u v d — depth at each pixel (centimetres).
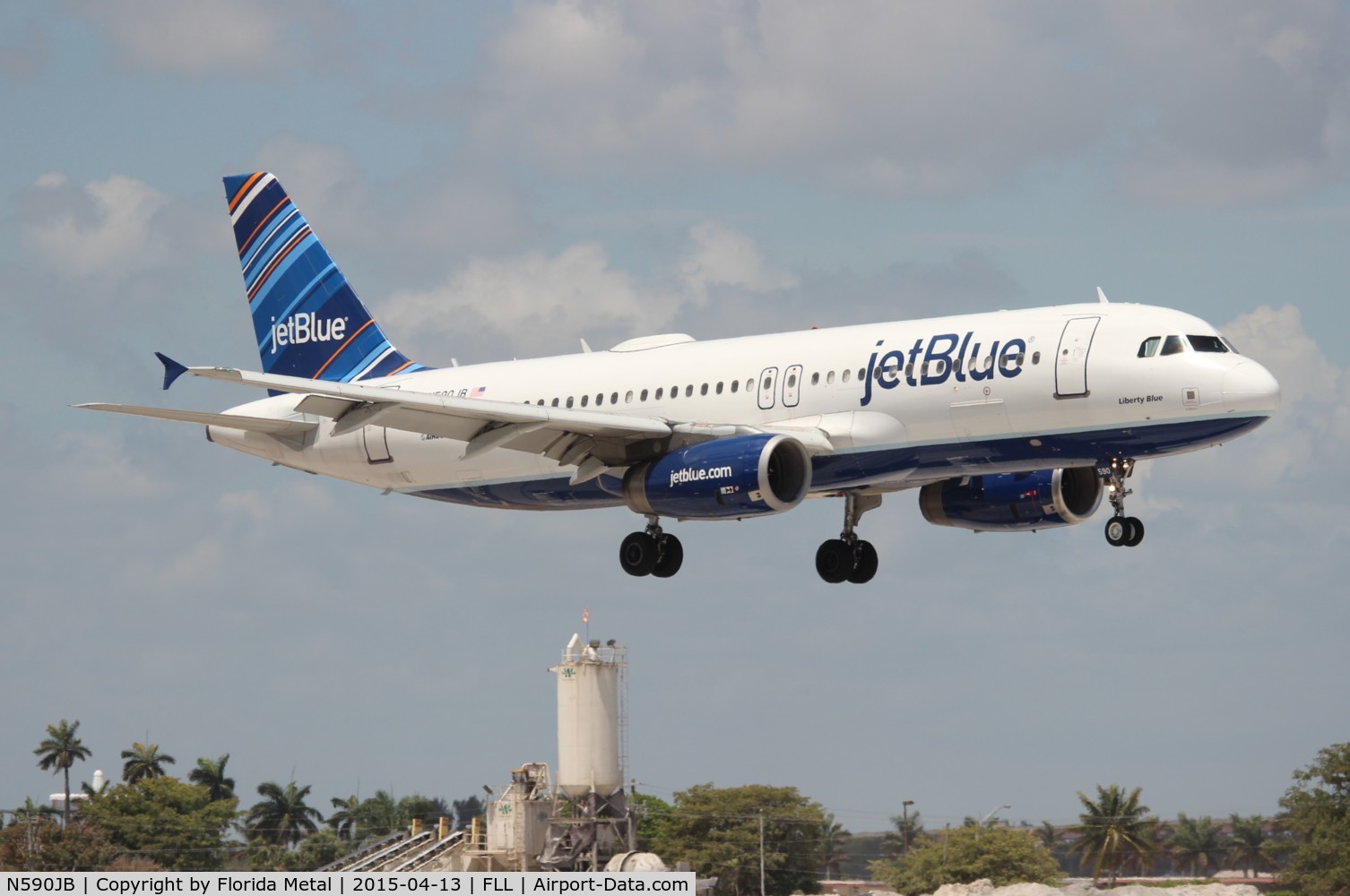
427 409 11831
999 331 11400
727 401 12400
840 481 12006
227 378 11162
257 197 15550
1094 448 11181
